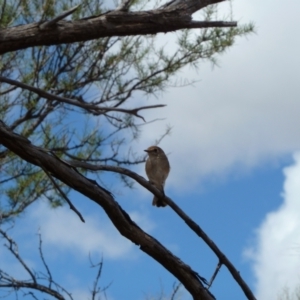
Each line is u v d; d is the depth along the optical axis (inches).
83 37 142.3
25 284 186.7
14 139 143.6
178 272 162.6
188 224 167.6
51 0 297.6
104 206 154.9
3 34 136.0
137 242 159.8
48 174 145.0
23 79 313.6
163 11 145.9
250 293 169.3
